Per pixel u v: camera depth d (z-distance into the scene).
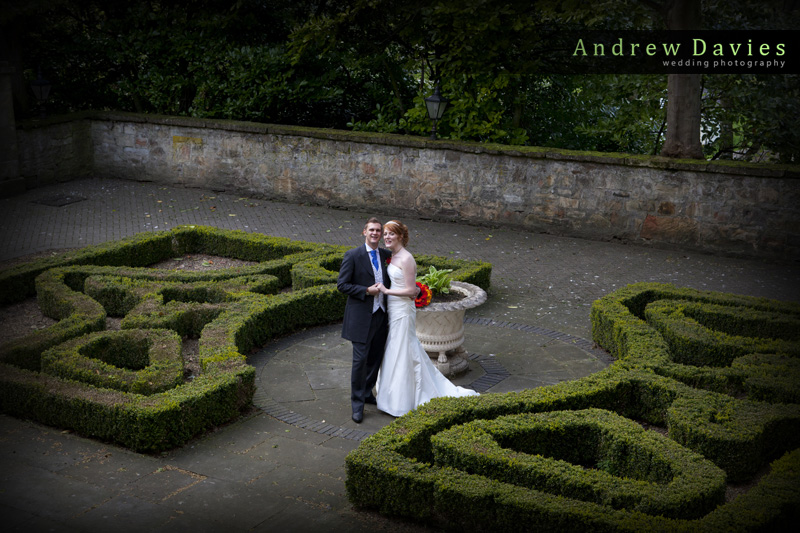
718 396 6.03
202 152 15.89
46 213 13.75
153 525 4.68
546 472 4.76
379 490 4.89
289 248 11.04
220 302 8.86
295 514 4.90
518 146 13.69
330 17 14.73
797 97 13.47
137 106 17.31
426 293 6.54
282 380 7.30
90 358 6.85
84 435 6.00
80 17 16.75
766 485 4.61
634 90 13.99
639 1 12.53
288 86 15.88
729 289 10.55
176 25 16.41
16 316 8.89
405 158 14.27
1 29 15.38
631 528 4.11
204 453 5.79
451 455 5.09
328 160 14.87
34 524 4.63
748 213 12.06
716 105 14.06
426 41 14.66
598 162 12.88
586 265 11.66
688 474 4.76
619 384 6.34
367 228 6.49
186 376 7.32
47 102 17.03
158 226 13.19
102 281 9.15
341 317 9.07
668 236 12.70
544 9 12.38
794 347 7.14
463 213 14.11
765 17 13.11
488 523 4.55
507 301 9.90
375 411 6.67
